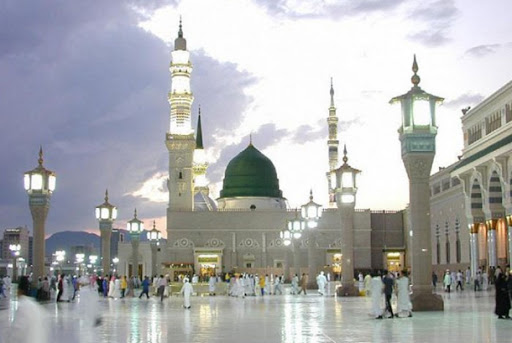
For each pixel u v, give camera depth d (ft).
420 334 70.69
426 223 102.89
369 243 356.79
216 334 74.84
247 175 389.60
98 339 70.85
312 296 187.32
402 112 104.94
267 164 394.93
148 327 84.79
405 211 355.36
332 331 75.82
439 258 268.41
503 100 193.77
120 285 191.62
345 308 121.19
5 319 98.43
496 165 182.09
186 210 363.15
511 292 98.02
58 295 149.79
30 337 38.11
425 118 102.73
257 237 360.48
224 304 144.66
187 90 383.65
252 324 87.51
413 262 103.30
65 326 87.76
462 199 237.04
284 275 314.76
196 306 137.08
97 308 79.92
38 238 135.13
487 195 194.29
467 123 225.76
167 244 360.69
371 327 79.82
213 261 356.79
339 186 161.68
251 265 358.84
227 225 361.71
